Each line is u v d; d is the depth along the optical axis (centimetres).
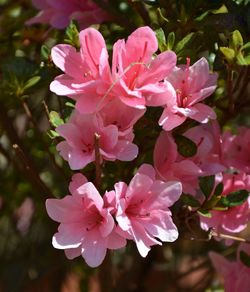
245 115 94
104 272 80
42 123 91
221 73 73
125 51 60
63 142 61
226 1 67
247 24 66
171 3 69
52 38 84
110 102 61
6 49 86
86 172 65
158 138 65
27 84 70
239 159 70
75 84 61
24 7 91
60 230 60
